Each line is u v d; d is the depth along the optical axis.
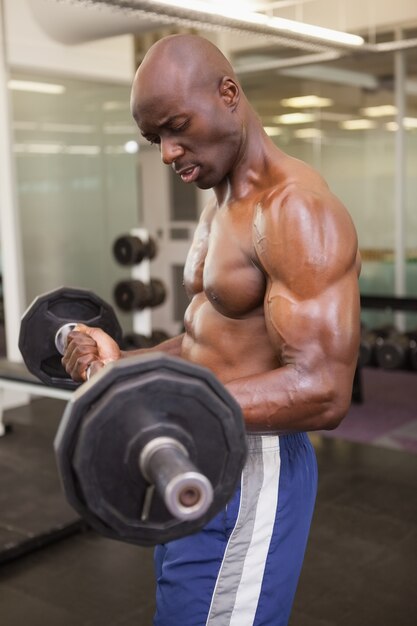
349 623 1.99
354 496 2.90
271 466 1.10
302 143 5.86
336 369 0.94
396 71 5.25
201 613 1.11
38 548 2.47
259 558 1.10
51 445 3.53
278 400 0.93
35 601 2.15
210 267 1.11
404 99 5.25
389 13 5.14
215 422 0.69
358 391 4.43
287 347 0.95
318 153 5.78
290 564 1.13
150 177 6.28
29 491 2.86
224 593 1.11
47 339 1.29
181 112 0.99
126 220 5.34
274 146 1.11
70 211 4.98
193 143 1.02
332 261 0.95
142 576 2.30
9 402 4.51
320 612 2.05
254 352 1.11
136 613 2.08
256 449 1.09
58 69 4.72
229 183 1.12
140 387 0.66
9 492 2.85
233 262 1.08
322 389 0.93
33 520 2.58
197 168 1.05
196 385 0.67
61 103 4.84
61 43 4.67
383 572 2.28
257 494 1.09
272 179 1.07
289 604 1.16
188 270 1.25
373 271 5.60
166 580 1.12
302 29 3.68
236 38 5.99
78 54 4.82
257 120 1.10
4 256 4.55
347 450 3.49
